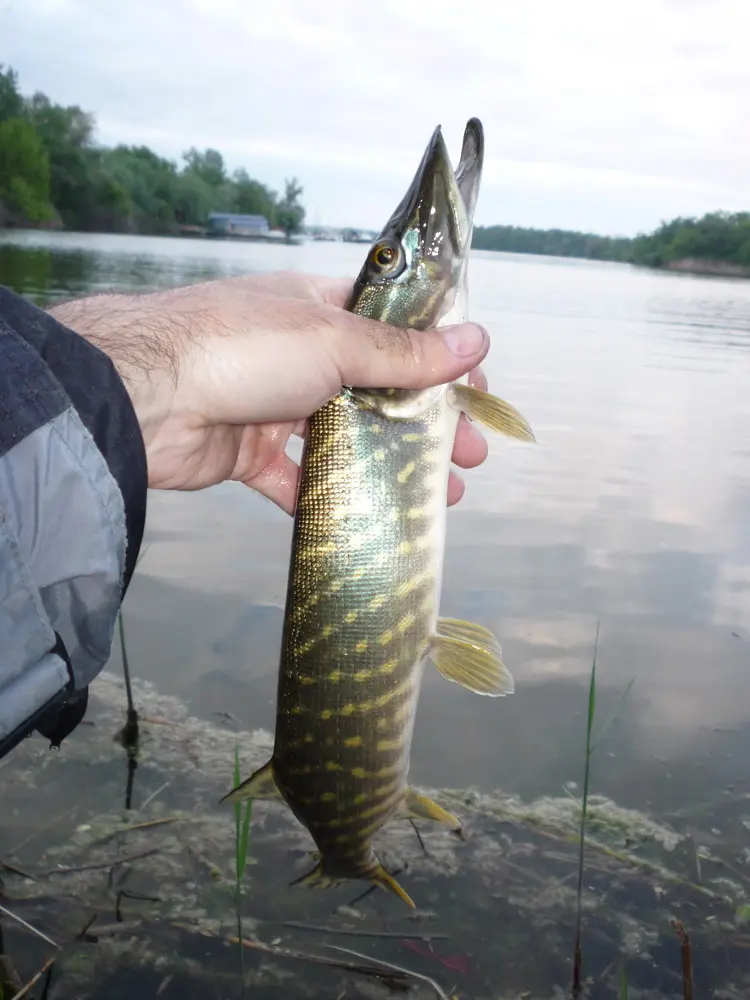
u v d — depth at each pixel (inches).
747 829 18.5
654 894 16.9
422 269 14.6
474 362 14.0
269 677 23.3
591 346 89.9
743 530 36.0
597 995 14.8
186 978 14.8
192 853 17.5
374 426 14.0
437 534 14.3
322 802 14.1
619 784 19.9
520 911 16.4
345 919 16.2
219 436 15.5
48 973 14.8
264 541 32.1
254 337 12.9
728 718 22.3
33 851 17.3
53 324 9.7
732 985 15.1
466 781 19.7
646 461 46.1
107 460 9.5
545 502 38.6
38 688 8.9
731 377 74.2
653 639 26.1
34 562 9.2
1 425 9.0
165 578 28.5
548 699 23.0
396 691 14.0
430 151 14.7
